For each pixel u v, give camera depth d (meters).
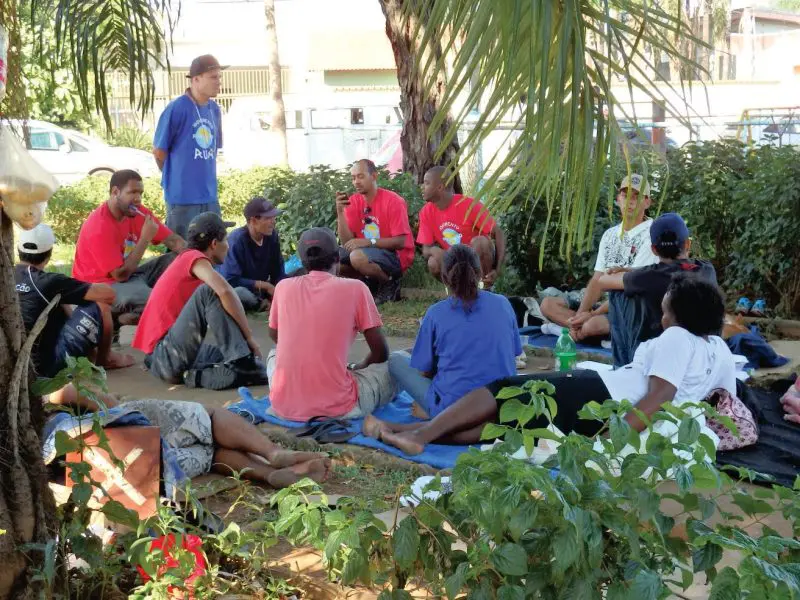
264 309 9.01
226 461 4.70
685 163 8.80
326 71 33.16
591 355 7.12
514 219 9.23
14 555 2.98
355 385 5.64
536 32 2.34
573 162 2.51
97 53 4.03
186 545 3.25
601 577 2.54
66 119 21.83
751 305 8.59
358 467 4.99
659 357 4.63
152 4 4.14
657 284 6.01
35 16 4.02
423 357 5.35
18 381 3.02
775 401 5.98
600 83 2.52
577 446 2.65
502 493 2.43
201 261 6.57
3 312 3.04
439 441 5.13
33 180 3.09
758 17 29.64
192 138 9.01
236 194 17.16
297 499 2.87
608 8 2.40
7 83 3.64
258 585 3.37
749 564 2.24
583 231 2.59
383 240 9.33
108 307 6.55
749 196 8.31
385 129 22.58
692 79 2.70
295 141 24.83
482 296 5.29
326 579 3.50
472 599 2.56
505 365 5.23
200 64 8.95
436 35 2.54
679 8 2.73
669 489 4.38
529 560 2.57
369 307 5.63
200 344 6.59
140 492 3.80
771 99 21.20
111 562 3.37
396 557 2.64
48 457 3.89
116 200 7.83
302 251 5.64
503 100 2.47
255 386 6.62
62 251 13.58
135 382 6.72
